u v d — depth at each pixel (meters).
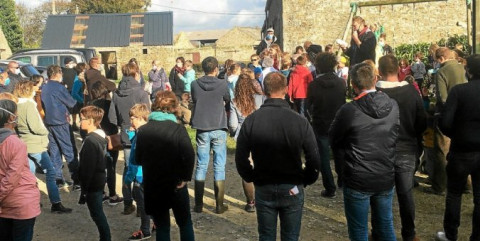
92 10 56.69
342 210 6.30
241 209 6.43
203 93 6.09
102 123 6.93
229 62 9.49
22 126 6.13
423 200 6.51
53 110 7.29
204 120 6.07
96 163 4.88
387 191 4.11
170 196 4.46
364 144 4.01
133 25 37.56
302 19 24.91
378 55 11.25
